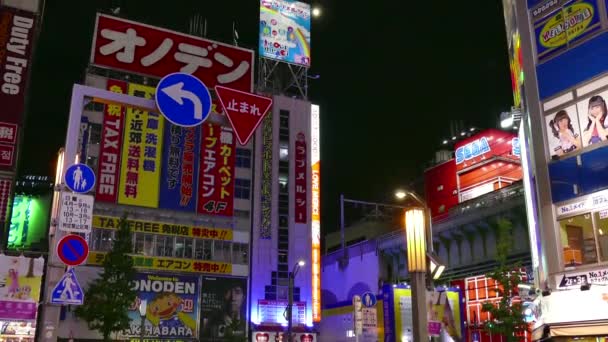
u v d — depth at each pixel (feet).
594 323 64.44
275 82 192.13
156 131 158.81
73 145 34.14
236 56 177.06
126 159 153.17
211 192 161.58
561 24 77.00
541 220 74.08
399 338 124.06
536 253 83.30
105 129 152.97
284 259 166.71
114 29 163.43
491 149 203.21
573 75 74.13
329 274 214.48
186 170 160.04
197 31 179.11
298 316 162.50
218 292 154.51
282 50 191.01
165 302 147.33
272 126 177.47
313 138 182.09
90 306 107.76
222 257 158.61
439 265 44.88
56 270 35.06
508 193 162.50
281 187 173.17
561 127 74.23
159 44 167.73
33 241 207.62
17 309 103.04
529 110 78.54
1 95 130.62
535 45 79.97
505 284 95.86
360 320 90.48
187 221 157.07
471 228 164.76
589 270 67.05
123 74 166.40
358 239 245.86
